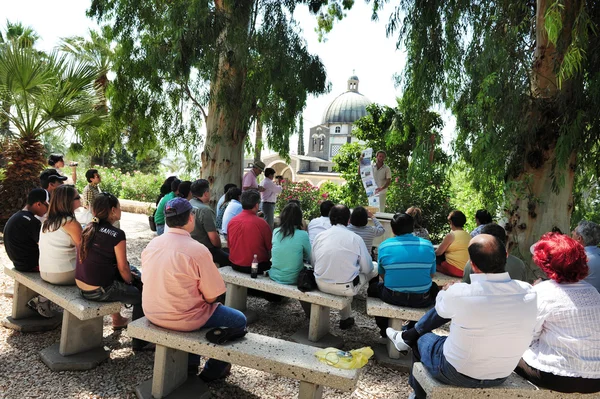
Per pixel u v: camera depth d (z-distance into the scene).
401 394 3.28
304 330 4.34
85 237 3.33
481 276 2.33
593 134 5.04
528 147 5.27
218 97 8.19
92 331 3.59
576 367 2.29
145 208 13.66
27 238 4.03
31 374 3.22
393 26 6.34
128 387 3.13
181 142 10.27
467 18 6.11
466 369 2.33
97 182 6.99
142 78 9.34
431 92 6.09
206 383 3.20
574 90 4.89
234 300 4.66
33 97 8.66
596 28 4.88
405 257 3.77
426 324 2.71
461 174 10.15
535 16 5.99
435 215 11.81
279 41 7.80
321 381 2.59
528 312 2.26
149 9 8.98
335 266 3.90
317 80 8.36
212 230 5.01
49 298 3.61
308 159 61.59
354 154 16.89
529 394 2.39
